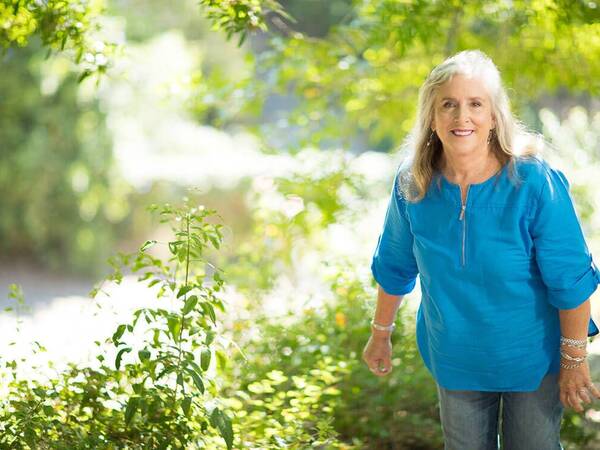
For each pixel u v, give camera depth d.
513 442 3.51
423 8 5.63
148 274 4.04
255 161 13.40
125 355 5.22
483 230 3.24
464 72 3.22
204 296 3.81
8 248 12.99
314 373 4.50
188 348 4.96
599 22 5.30
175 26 18.05
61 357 4.39
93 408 3.86
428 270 3.37
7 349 5.54
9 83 12.05
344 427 5.01
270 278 6.49
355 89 7.05
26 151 12.23
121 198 12.89
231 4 4.49
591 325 3.48
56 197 12.54
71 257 12.62
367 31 6.77
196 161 13.66
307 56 6.80
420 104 3.35
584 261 3.23
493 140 3.26
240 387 5.02
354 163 7.17
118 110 12.69
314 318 5.70
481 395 3.51
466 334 3.35
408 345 5.34
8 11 4.53
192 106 7.30
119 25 9.75
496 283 3.26
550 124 9.62
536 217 3.20
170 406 3.70
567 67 6.31
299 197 6.70
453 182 3.30
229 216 13.15
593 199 8.93
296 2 21.89
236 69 18.50
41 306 10.45
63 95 12.24
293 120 7.42
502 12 6.00
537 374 3.38
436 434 4.98
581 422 5.10
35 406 3.71
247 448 3.99
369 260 6.33
